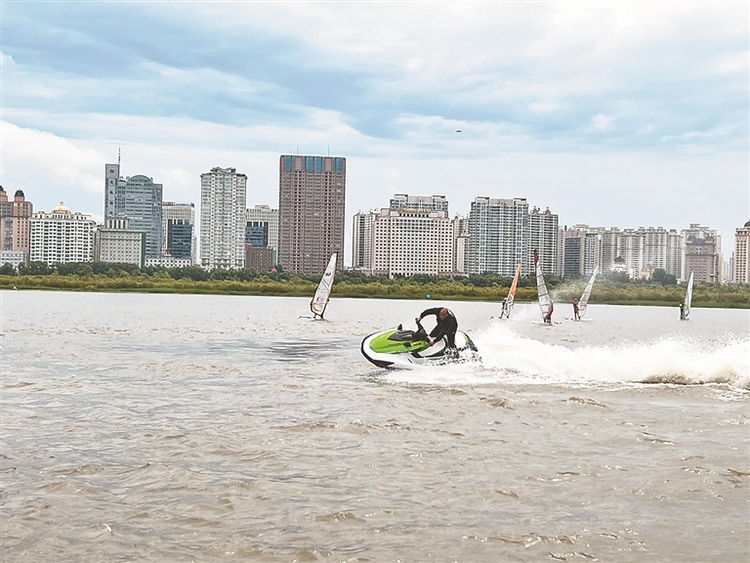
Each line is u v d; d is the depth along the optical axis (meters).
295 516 8.07
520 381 18.88
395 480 9.48
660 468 10.17
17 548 7.13
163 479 9.45
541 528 7.75
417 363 20.95
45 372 20.16
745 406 15.53
